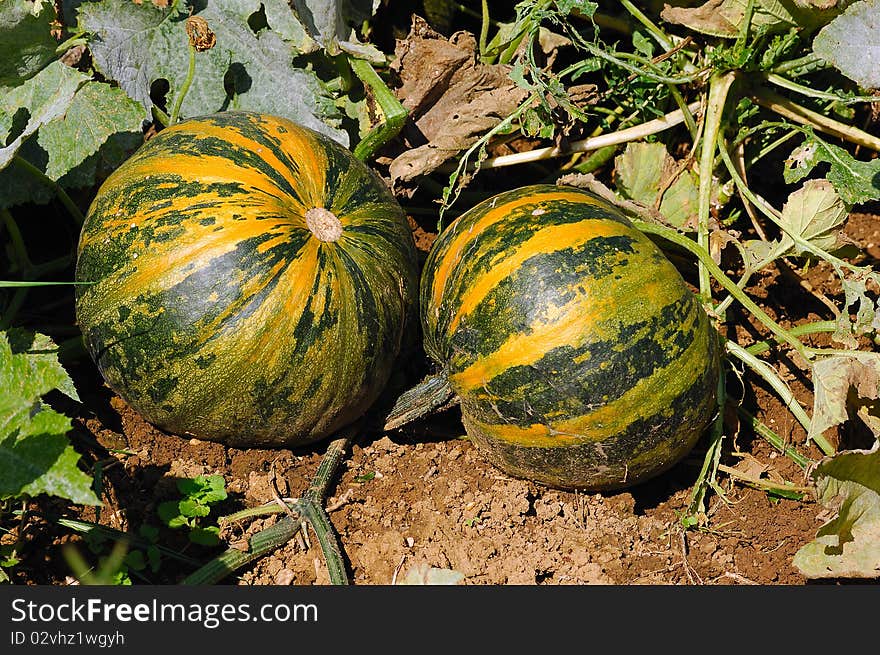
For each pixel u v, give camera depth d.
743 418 1.64
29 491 1.36
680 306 1.48
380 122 1.68
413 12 1.77
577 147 1.70
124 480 1.53
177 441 1.56
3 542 1.48
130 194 1.48
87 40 1.62
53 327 1.61
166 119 1.68
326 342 1.47
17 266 1.63
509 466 1.53
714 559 1.55
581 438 1.48
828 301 1.67
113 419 1.57
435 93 1.69
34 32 1.55
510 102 1.65
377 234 1.53
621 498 1.57
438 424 1.61
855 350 1.60
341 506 1.55
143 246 1.46
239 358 1.46
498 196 1.55
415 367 1.61
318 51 1.71
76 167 1.60
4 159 1.50
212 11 1.68
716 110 1.66
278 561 1.51
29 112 1.59
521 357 1.47
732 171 1.65
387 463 1.58
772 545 1.57
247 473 1.55
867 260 1.79
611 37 1.80
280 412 1.49
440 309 1.52
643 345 1.46
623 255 1.48
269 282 1.46
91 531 1.48
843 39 1.58
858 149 1.79
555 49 1.71
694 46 1.71
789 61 1.67
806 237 1.62
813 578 1.54
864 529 1.50
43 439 1.37
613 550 1.54
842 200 1.60
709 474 1.61
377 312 1.50
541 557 1.53
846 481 1.48
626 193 1.70
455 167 1.71
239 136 1.51
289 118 1.69
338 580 1.48
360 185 1.54
